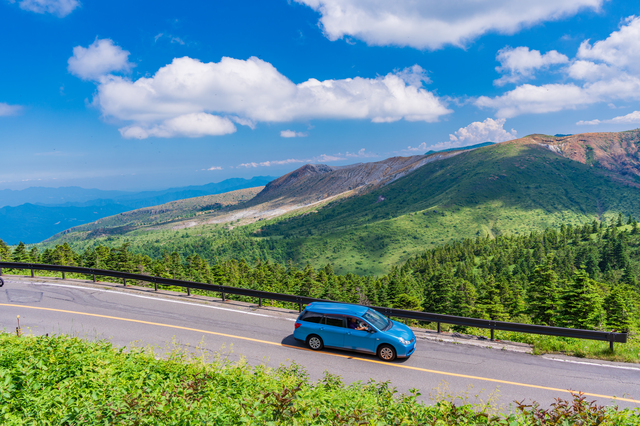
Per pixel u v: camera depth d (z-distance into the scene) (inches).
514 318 2464.3
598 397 417.4
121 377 311.0
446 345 579.8
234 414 239.5
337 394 318.3
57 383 289.0
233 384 323.9
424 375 470.9
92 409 230.7
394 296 3171.8
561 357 535.5
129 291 872.3
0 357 330.6
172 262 4350.4
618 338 525.0
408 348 509.7
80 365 327.6
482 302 2600.9
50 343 380.2
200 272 4077.3
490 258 7726.4
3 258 3412.9
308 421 233.8
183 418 230.1
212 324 658.2
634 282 4318.4
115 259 3927.2
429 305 2957.7
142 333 599.2
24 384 272.5
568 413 245.8
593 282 1781.5
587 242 7322.8
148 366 352.8
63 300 786.2
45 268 983.0
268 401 239.6
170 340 570.3
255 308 765.3
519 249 7391.7
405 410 274.4
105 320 659.4
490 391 430.3
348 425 218.5
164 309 741.9
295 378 358.6
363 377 460.1
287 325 663.8
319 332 542.0
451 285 3154.5
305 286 3289.9
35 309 716.0
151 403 234.8
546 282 2031.3
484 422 242.4
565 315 1823.3
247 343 570.6
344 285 4008.4
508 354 546.9
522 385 447.2
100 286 911.7
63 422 229.0
